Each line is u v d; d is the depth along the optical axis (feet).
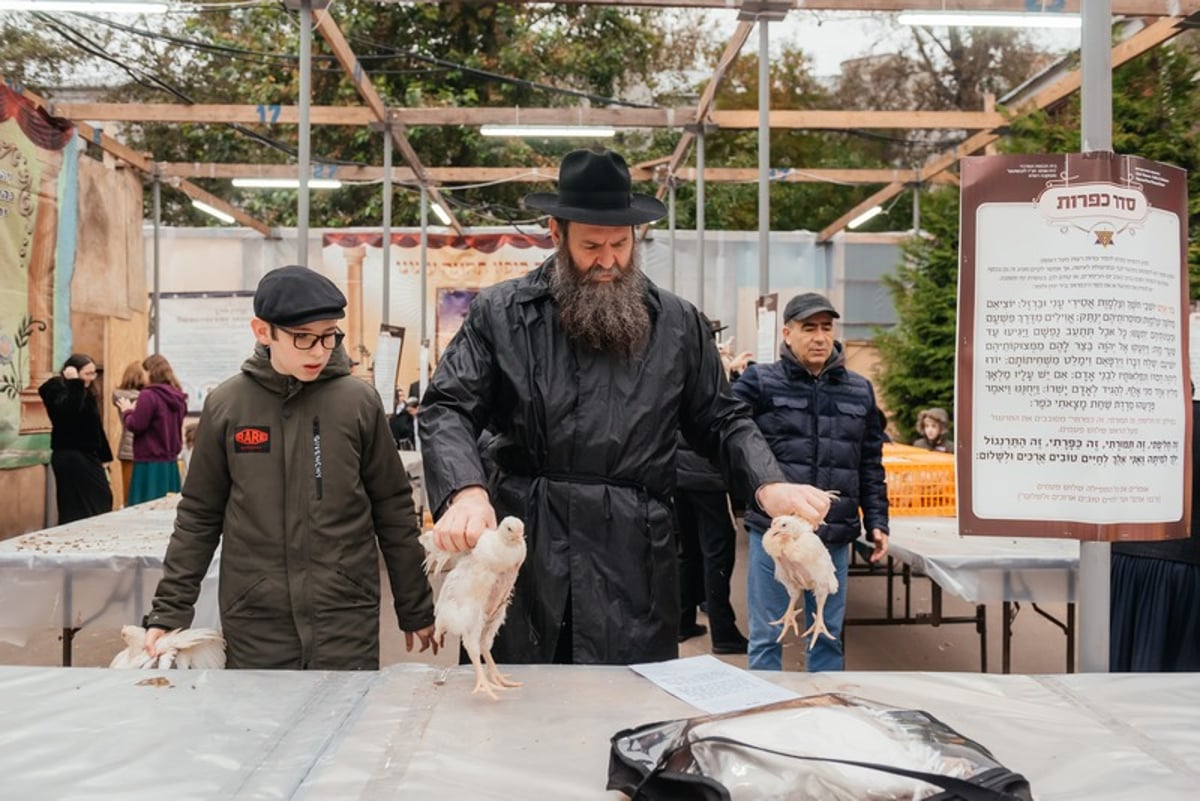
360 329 45.88
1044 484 5.61
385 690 4.98
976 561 11.05
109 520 14.02
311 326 6.88
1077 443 5.55
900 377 34.81
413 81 51.65
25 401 21.50
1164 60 23.41
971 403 5.69
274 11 50.01
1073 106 29.22
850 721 3.79
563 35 55.88
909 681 5.22
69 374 20.58
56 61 48.83
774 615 11.65
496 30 53.98
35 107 22.30
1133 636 10.46
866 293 46.62
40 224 22.39
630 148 58.59
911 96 65.87
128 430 24.00
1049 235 5.56
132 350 31.35
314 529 7.23
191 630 6.89
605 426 6.61
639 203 6.76
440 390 6.56
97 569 10.69
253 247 44.91
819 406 12.09
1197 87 23.30
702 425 7.21
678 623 6.91
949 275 33.60
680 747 3.64
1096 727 4.48
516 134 28.68
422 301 39.24
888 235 46.55
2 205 20.68
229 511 7.38
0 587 10.62
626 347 6.68
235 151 53.88
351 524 7.38
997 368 5.65
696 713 4.64
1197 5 18.74
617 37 58.03
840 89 66.33
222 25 51.72
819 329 12.03
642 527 6.61
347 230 45.65
